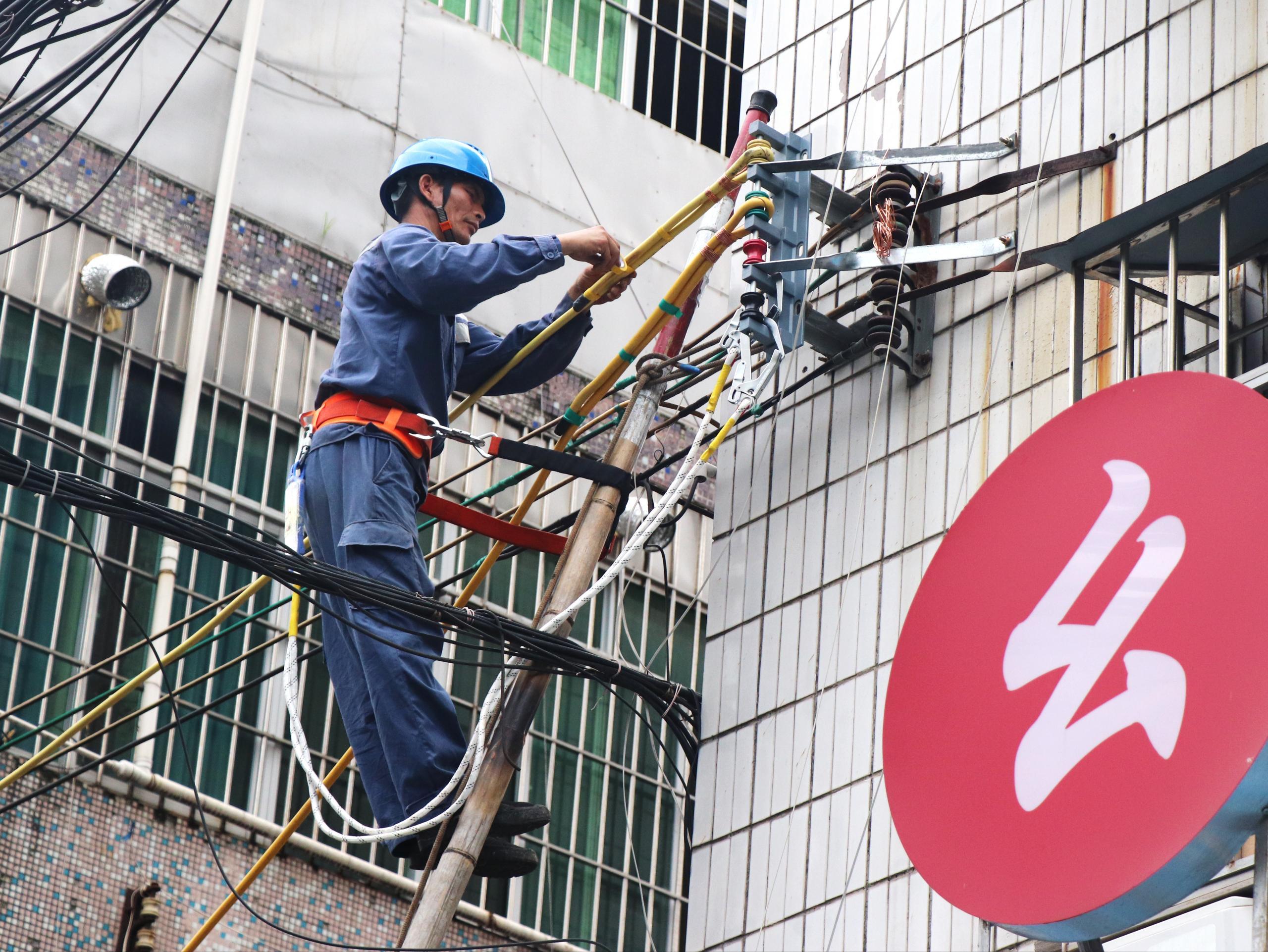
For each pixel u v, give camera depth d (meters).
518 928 22.88
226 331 23.41
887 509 12.91
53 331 22.08
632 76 28.11
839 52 14.52
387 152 25.27
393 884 22.59
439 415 13.34
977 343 12.80
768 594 13.48
